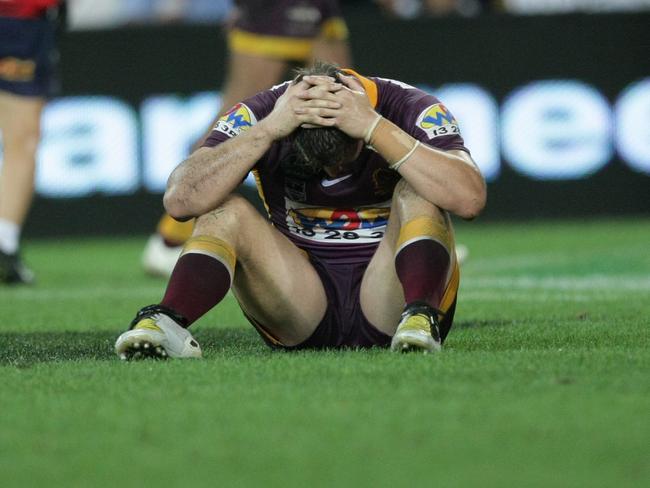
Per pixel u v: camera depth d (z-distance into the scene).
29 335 16.16
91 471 7.84
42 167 37.38
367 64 37.84
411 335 11.67
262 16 27.81
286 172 12.58
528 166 37.88
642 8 37.75
